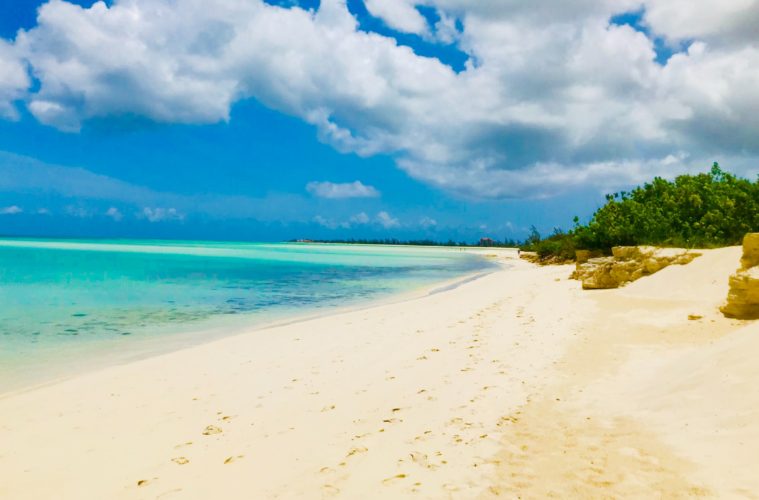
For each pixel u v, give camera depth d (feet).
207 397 23.66
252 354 32.53
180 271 112.47
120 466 16.35
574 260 124.06
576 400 20.12
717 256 45.60
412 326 41.22
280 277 102.22
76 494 14.55
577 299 49.21
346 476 14.70
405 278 102.68
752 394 16.08
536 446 15.83
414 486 13.71
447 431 17.84
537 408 19.54
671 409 17.22
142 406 22.49
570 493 12.60
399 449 16.49
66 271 105.29
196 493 14.25
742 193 63.26
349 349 33.22
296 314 51.96
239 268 128.36
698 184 73.77
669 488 12.18
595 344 29.71
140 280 88.94
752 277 30.22
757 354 18.97
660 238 66.44
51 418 21.07
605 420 17.48
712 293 39.06
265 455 16.72
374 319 46.09
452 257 226.38
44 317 48.06
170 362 30.68
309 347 34.27
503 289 68.74
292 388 24.70
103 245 315.78
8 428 19.97
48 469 16.24
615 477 13.15
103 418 21.02
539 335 33.73
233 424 19.98
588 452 14.92
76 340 37.86
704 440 14.34
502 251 346.74
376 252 301.63
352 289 79.36
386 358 30.17
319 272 118.93
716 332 28.89
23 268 111.65
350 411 20.90
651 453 14.28
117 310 53.52
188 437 18.72
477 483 13.61
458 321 42.39
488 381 23.90
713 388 17.78
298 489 14.05
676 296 41.88
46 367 29.78
